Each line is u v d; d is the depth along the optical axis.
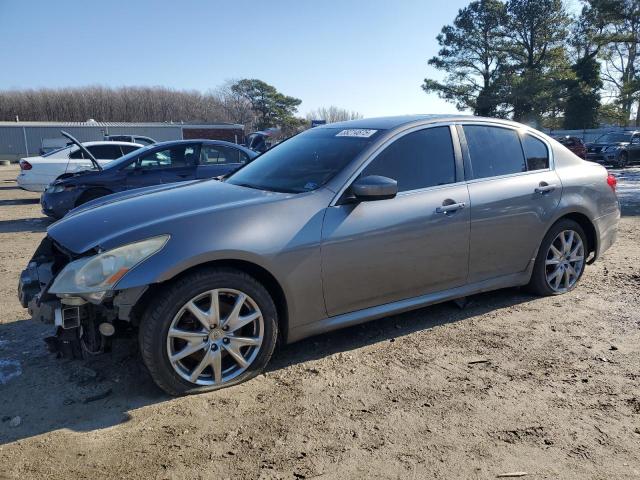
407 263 3.73
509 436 2.69
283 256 3.23
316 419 2.86
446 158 4.04
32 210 12.11
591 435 2.69
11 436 2.73
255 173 4.14
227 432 2.74
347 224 3.46
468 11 46.75
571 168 4.80
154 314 2.93
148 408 2.98
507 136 4.47
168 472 2.43
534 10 43.91
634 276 5.42
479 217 4.05
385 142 3.79
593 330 4.04
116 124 53.50
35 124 52.03
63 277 2.95
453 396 3.09
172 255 2.93
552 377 3.31
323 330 3.51
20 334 4.09
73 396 3.12
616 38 42.00
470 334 3.98
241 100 84.31
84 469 2.46
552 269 4.76
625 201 11.66
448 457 2.53
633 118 61.47
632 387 3.17
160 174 9.20
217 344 3.11
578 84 46.44
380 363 3.52
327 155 3.86
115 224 3.18
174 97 89.62
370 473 2.42
